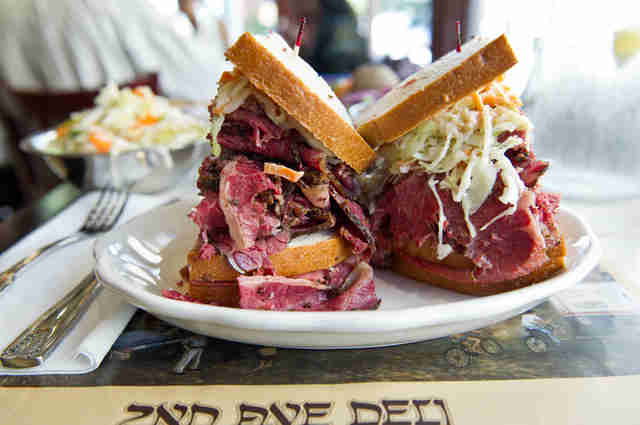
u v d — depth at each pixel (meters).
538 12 0.44
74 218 0.39
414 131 0.27
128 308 0.25
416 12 1.12
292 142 0.25
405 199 0.28
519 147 0.26
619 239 0.34
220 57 1.09
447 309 0.20
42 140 0.49
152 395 0.20
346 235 0.26
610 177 0.42
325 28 1.23
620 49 0.38
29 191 0.91
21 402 0.19
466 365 0.21
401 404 0.19
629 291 0.27
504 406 0.19
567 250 0.27
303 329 0.20
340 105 0.30
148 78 0.76
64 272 0.29
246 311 0.20
